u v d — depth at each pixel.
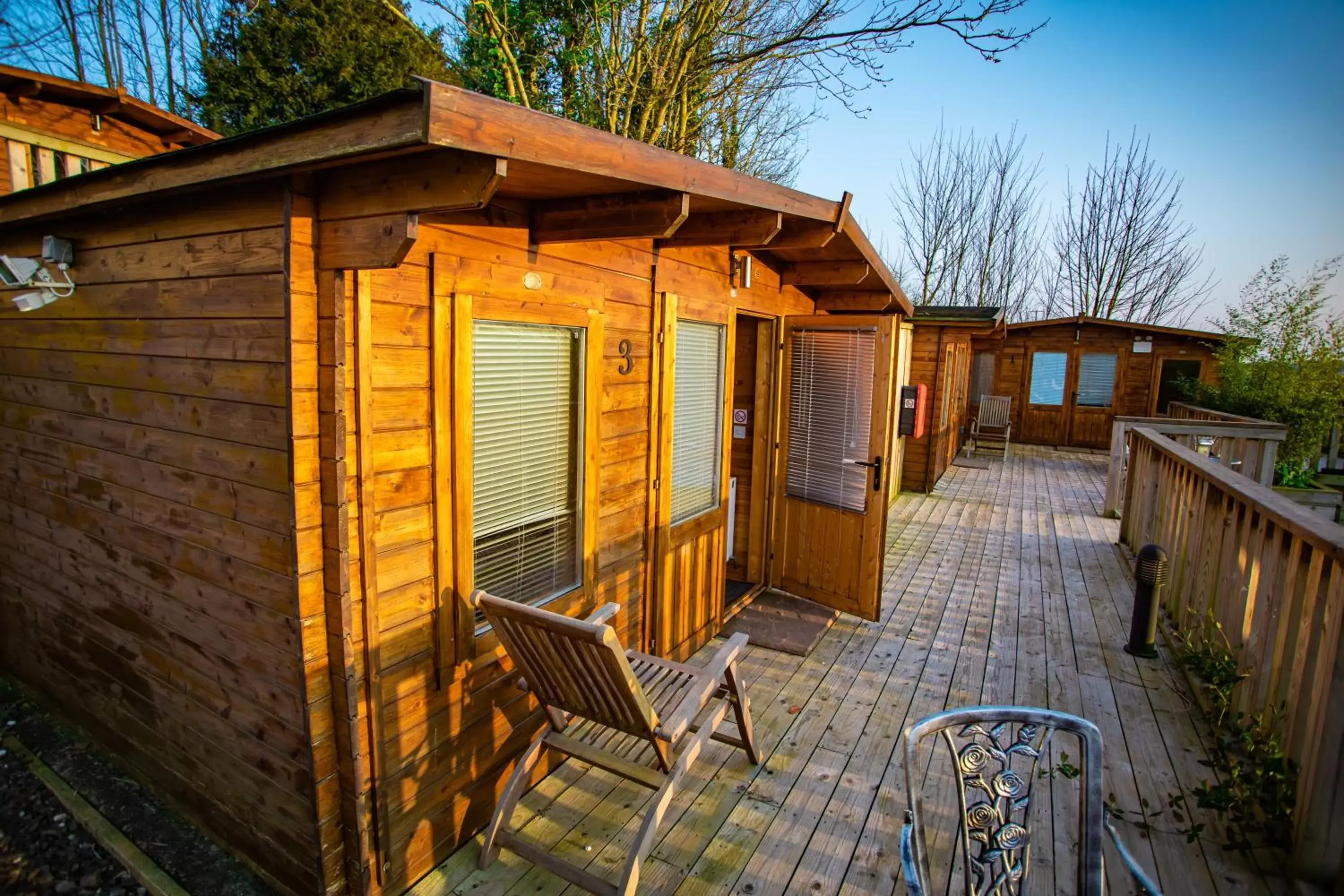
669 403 3.52
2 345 3.25
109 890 2.52
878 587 4.61
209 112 12.16
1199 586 4.17
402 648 2.25
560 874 2.31
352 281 1.96
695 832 2.66
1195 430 7.40
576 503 3.02
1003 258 23.17
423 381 2.22
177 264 2.27
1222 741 3.07
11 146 5.95
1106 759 3.14
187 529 2.40
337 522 2.00
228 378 2.14
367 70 12.52
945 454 10.86
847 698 3.68
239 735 2.38
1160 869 2.46
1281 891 2.36
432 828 2.45
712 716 2.72
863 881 2.42
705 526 4.14
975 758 1.90
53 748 3.24
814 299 5.30
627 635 3.46
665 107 9.01
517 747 2.84
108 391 2.66
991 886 1.87
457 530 2.38
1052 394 14.45
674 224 2.25
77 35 12.11
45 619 3.34
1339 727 2.23
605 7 8.84
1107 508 7.93
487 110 1.50
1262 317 10.83
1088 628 4.66
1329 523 2.67
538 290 2.62
